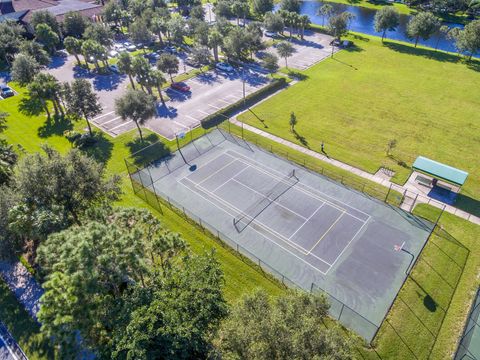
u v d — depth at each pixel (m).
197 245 37.44
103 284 24.52
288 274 34.38
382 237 37.91
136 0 113.12
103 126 60.03
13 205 31.72
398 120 57.97
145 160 51.25
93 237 24.94
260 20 114.31
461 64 78.88
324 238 38.12
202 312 23.27
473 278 33.12
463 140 52.47
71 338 23.94
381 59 82.81
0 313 31.52
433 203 42.00
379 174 46.81
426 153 50.12
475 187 44.12
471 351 26.27
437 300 31.34
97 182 35.69
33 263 35.94
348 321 29.83
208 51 81.06
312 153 51.22
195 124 59.56
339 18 90.44
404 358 27.30
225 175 47.91
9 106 68.12
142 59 62.81
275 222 40.31
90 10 109.12
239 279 33.88
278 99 66.31
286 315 22.53
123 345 21.45
